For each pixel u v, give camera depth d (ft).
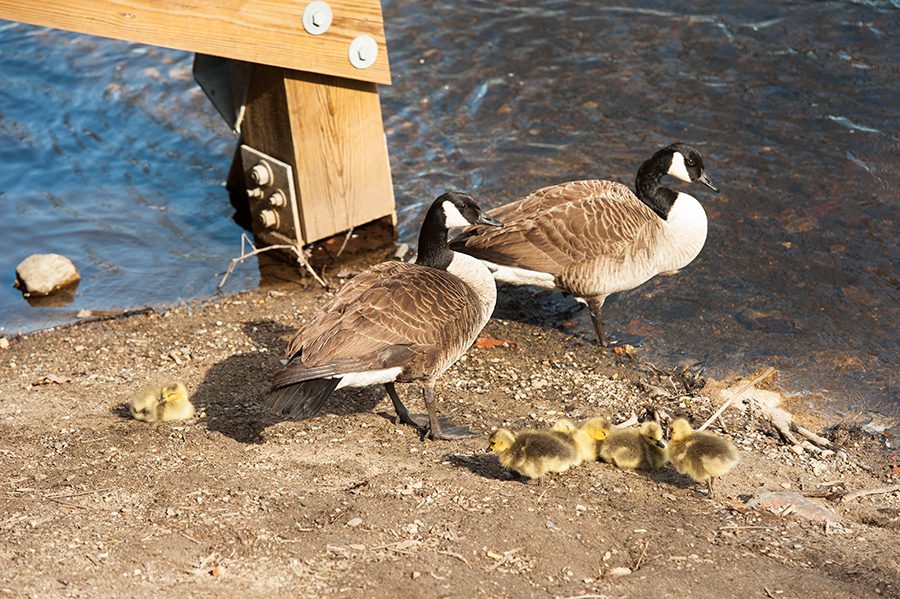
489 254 34.55
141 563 20.52
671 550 21.94
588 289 34.40
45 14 31.24
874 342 34.12
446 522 22.47
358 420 29.45
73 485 24.17
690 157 35.27
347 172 40.29
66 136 50.80
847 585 20.74
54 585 19.52
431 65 53.06
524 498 23.99
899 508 25.22
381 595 19.54
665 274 38.88
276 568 20.47
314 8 35.60
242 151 40.81
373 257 41.37
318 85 38.34
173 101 53.83
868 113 46.19
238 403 30.04
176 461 25.79
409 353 26.16
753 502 24.89
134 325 36.60
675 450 25.11
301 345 25.13
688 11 54.90
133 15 32.30
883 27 51.62
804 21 52.80
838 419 30.42
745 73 49.75
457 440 28.17
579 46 53.42
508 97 50.39
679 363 33.88
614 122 47.93
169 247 42.57
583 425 27.14
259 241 42.32
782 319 35.70
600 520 23.17
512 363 34.14
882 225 39.96
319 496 23.81
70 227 43.86
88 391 30.96
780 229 40.34
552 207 34.78
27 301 38.86
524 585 20.18
